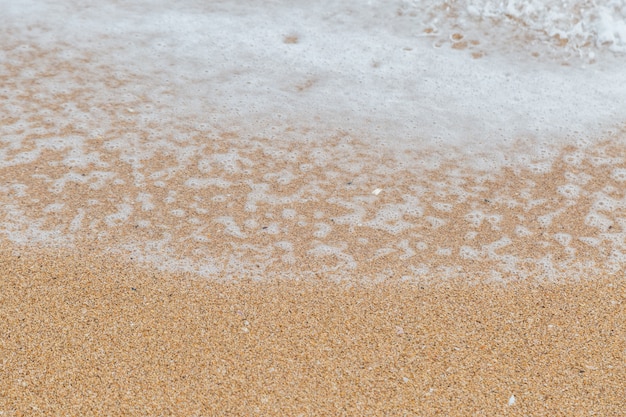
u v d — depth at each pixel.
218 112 5.12
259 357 3.09
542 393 2.95
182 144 4.73
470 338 3.22
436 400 2.90
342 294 3.48
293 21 6.39
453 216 4.12
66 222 3.92
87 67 5.60
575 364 3.09
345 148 4.77
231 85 5.47
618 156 4.71
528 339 3.22
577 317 3.36
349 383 2.97
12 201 4.06
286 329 3.25
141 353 3.08
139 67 5.64
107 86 5.36
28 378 2.94
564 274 3.66
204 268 3.63
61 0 6.61
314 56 5.90
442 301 3.45
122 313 3.30
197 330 3.22
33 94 5.20
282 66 5.76
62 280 3.49
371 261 3.73
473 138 4.91
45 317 3.26
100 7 6.52
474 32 6.24
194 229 3.94
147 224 3.95
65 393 2.88
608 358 3.12
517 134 4.96
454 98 5.38
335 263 3.71
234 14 6.48
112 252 3.71
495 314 3.37
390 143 4.84
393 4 6.61
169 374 2.99
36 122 4.86
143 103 5.18
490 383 2.99
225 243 3.83
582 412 2.86
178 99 5.25
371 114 5.17
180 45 5.98
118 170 4.42
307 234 3.94
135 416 2.80
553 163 4.64
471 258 3.77
